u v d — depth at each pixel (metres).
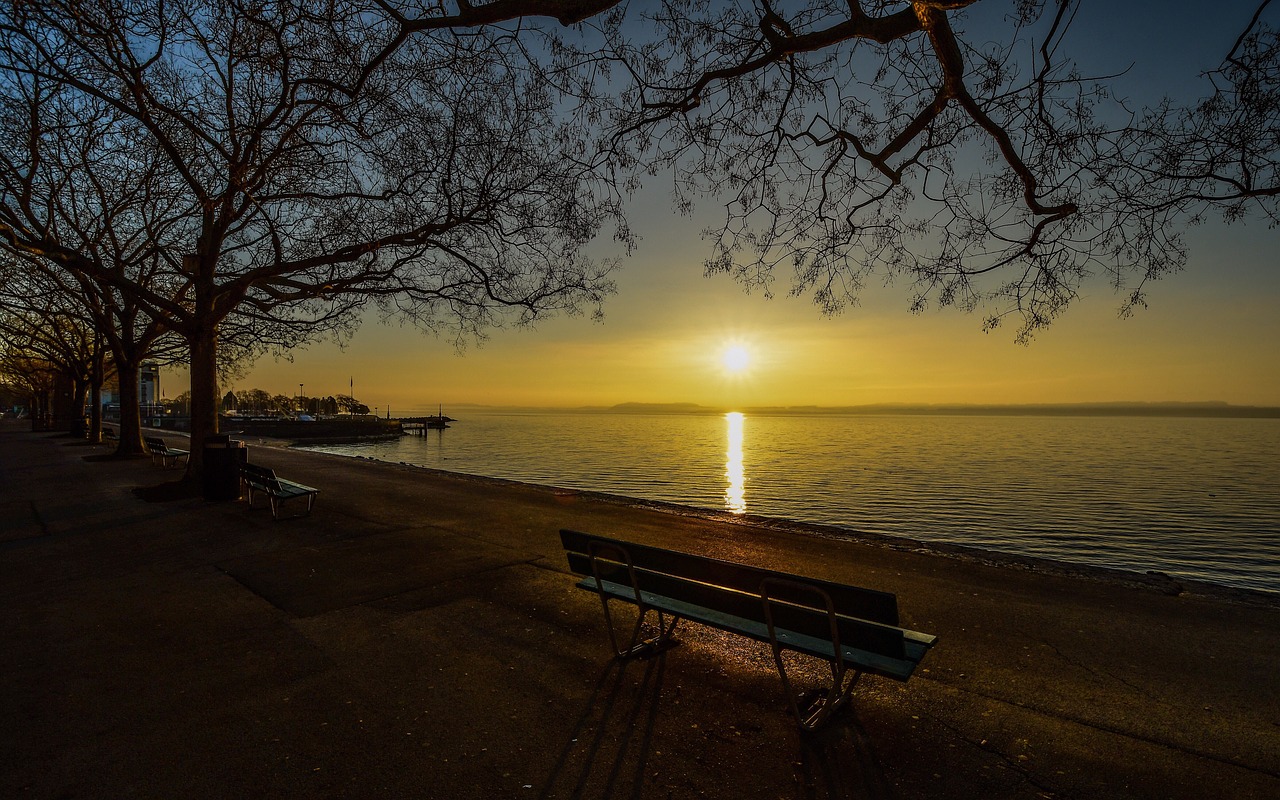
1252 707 3.81
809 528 9.15
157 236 15.30
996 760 3.27
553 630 5.22
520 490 13.48
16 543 8.70
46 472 17.78
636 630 4.54
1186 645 4.77
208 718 3.76
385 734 3.56
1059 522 27.80
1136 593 6.04
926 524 26.75
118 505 11.72
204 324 12.66
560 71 6.68
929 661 4.51
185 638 5.09
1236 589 6.14
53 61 8.66
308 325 14.30
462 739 3.51
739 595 3.90
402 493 12.97
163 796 2.99
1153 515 30.27
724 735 3.55
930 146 5.93
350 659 4.64
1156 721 3.66
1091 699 3.93
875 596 3.21
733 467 51.50
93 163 13.15
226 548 8.27
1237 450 86.19
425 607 5.80
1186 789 3.01
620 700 3.98
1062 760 3.27
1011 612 5.52
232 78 11.47
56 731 3.61
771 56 5.46
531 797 2.97
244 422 77.44
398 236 10.98
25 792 3.01
